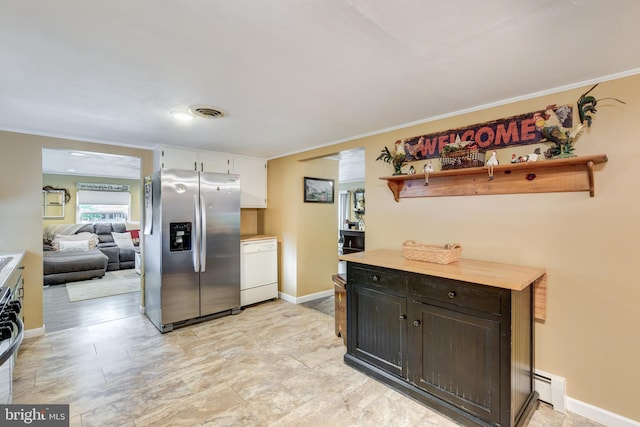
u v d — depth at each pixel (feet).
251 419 6.06
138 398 6.72
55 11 3.85
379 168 9.87
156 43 4.67
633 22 4.10
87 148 10.87
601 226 6.02
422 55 5.06
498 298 5.48
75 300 14.07
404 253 7.62
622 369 5.83
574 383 6.32
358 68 5.54
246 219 15.30
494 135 7.36
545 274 6.63
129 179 25.62
